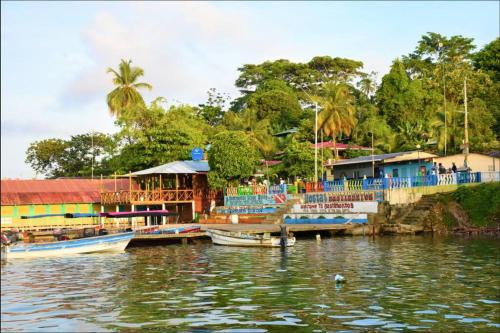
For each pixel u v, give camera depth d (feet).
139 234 145.79
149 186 220.43
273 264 101.96
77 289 80.53
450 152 246.47
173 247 140.36
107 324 59.41
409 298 68.90
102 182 217.56
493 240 137.59
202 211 213.66
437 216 161.27
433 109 298.97
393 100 312.71
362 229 159.74
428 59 379.35
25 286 83.71
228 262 106.63
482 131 261.24
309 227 155.22
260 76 412.57
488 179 176.04
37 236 143.02
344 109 271.49
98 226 180.14
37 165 317.01
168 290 78.07
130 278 89.81
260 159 251.60
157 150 231.50
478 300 67.21
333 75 408.46
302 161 236.84
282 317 60.75
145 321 60.34
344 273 89.30
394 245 130.41
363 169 208.95
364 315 60.90
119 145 251.39
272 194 192.85
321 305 66.13
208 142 261.03
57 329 57.88
